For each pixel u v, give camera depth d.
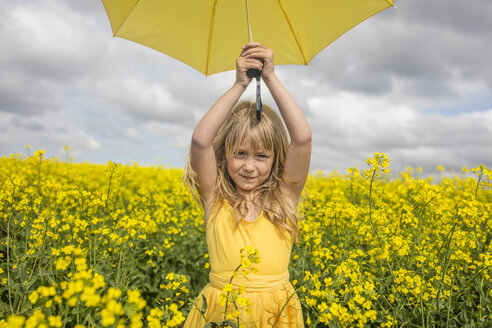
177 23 2.17
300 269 3.22
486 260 2.45
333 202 3.55
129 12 2.14
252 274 1.74
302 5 2.16
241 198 1.88
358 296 1.82
